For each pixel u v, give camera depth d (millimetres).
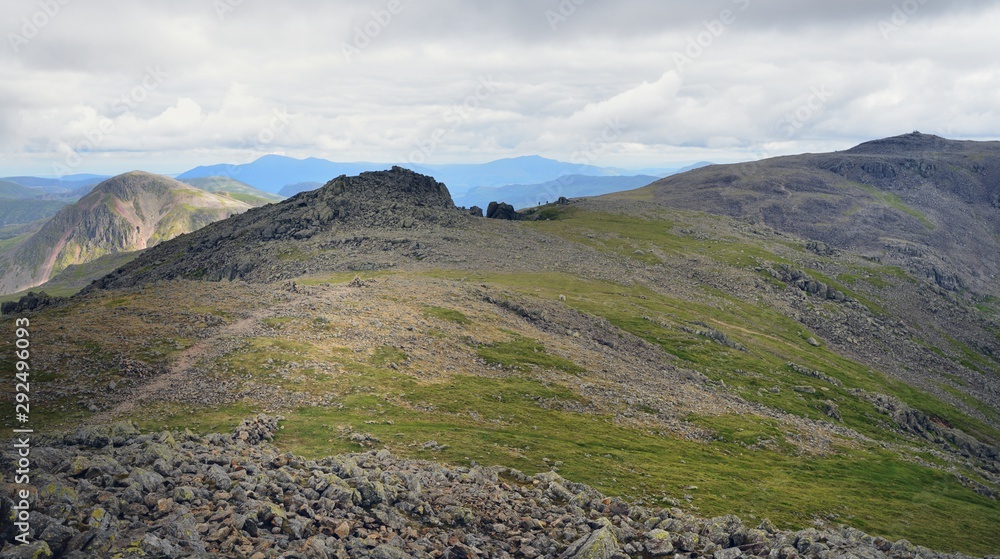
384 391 60781
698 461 63312
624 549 26031
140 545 17781
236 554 18938
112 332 68875
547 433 59406
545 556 24734
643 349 113438
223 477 24375
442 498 28844
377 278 118875
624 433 67000
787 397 112000
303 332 74312
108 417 47844
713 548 27359
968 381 182250
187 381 56938
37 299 139500
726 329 149875
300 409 52875
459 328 90062
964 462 104188
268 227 194750
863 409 119562
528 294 130125
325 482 26203
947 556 33531
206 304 84750
